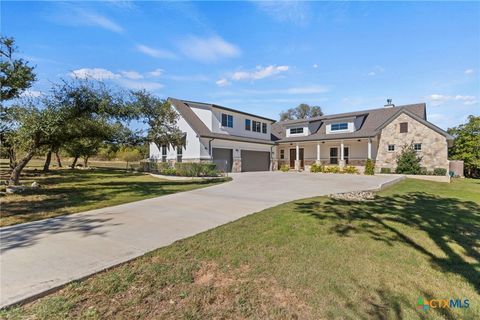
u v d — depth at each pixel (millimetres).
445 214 6359
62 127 10594
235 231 4828
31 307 2475
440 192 10797
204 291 2832
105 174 20422
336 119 22812
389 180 14461
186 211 6684
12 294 2617
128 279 3045
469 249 4062
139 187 11789
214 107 20312
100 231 4910
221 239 4395
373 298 2717
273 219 5656
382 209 6844
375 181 14273
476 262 3605
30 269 3211
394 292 2834
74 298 2646
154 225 5352
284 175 18547
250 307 2557
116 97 12078
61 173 21141
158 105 18172
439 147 18250
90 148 25328
